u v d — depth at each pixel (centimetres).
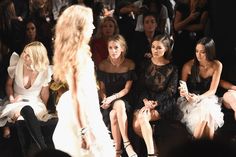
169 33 1012
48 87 909
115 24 966
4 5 1007
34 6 1087
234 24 998
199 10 1014
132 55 961
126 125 875
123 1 1111
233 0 996
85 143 641
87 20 643
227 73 965
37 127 848
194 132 875
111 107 884
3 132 916
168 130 884
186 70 913
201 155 299
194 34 1008
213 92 891
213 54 895
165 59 903
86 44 649
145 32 970
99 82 899
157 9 1028
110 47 894
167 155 307
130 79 900
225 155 301
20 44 996
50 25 1024
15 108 881
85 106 639
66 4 1089
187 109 884
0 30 998
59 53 646
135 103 898
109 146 663
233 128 908
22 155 923
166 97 888
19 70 909
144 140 895
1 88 944
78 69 638
